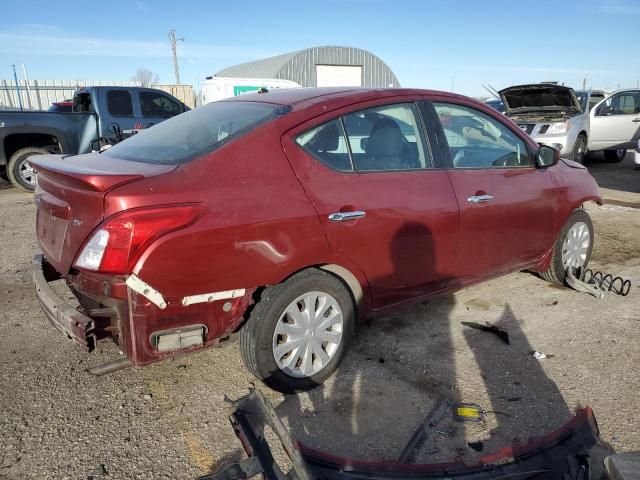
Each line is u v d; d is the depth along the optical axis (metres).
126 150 3.39
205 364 3.56
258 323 2.96
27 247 6.41
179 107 11.65
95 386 3.29
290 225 2.90
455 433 2.85
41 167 3.09
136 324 2.60
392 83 30.16
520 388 3.26
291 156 3.05
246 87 19.56
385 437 2.83
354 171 3.27
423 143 3.68
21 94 24.88
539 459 2.36
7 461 2.63
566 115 11.84
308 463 2.23
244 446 2.20
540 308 4.45
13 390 3.24
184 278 2.63
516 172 4.21
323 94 3.45
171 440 2.80
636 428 2.86
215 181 2.77
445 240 3.67
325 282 3.15
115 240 2.50
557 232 4.63
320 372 3.24
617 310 4.39
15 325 4.17
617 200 9.19
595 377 3.37
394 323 4.16
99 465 2.61
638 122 13.12
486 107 4.14
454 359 3.61
